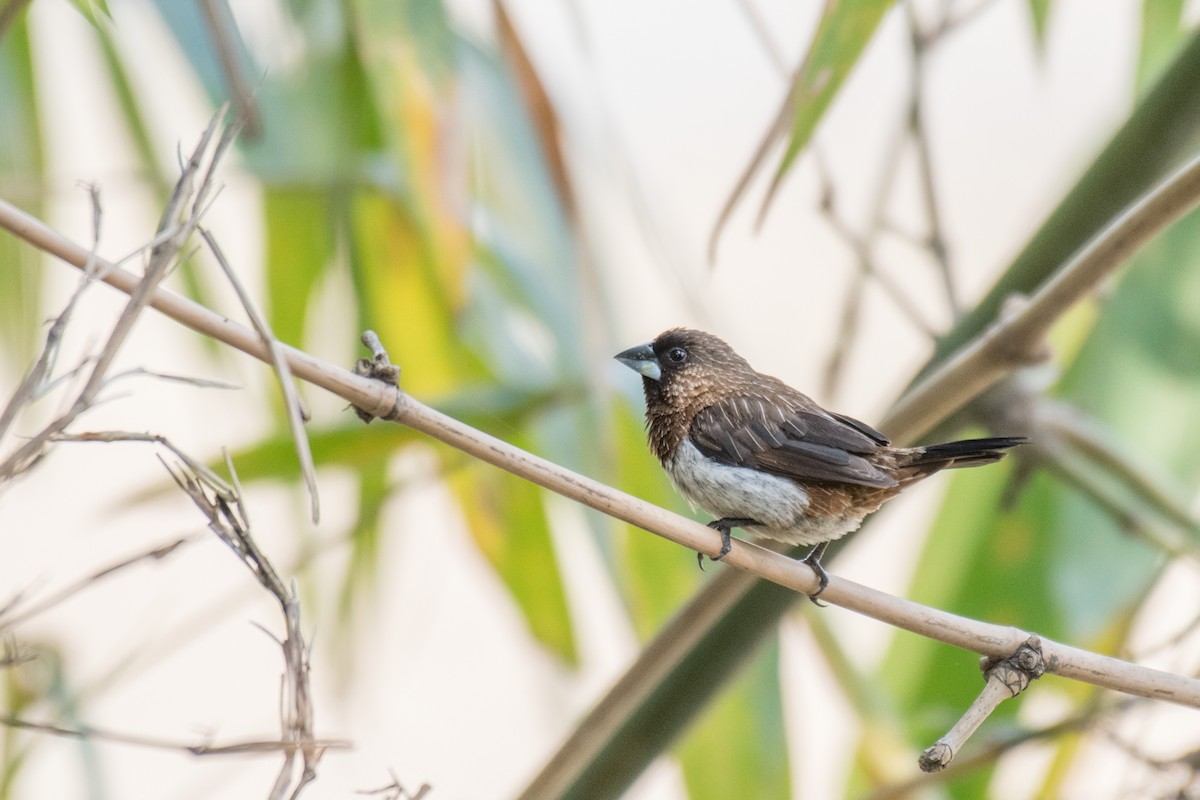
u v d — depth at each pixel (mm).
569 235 8445
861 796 8570
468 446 5500
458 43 9188
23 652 5562
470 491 9055
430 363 9086
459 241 7953
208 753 4312
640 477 8539
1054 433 7996
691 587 8484
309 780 4355
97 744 8391
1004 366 6590
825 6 5883
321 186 8430
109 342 4398
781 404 7875
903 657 9547
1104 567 9203
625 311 9359
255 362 9141
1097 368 9352
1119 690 6105
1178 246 9359
